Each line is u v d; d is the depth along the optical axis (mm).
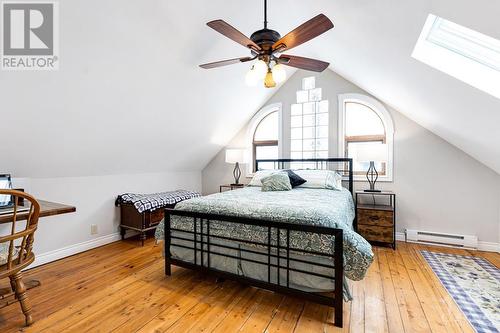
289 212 1841
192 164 4633
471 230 3029
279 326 1584
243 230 1971
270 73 2074
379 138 3594
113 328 1562
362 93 3617
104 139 2707
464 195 3055
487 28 1157
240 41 1798
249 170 4602
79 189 2957
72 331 1532
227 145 4809
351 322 1615
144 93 2508
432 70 1825
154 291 2023
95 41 1817
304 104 4062
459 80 1685
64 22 1625
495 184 2914
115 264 2568
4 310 1748
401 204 3377
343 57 2912
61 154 2510
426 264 2529
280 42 1809
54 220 2701
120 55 2016
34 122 2049
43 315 1692
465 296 1911
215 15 2229
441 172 3160
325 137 3912
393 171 3406
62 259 2713
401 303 1828
